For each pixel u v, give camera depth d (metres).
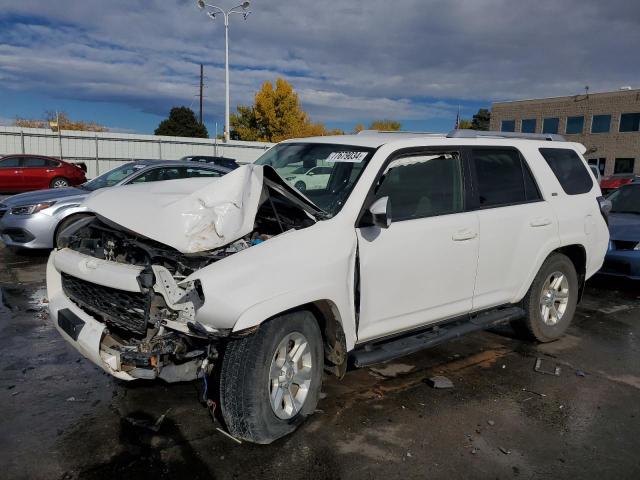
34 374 4.29
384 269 3.75
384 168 3.93
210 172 9.86
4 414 3.63
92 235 4.09
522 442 3.53
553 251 5.25
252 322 2.97
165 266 3.37
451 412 3.89
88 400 3.87
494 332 5.79
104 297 3.52
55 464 3.08
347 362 3.69
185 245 3.27
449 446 3.44
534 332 5.21
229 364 3.18
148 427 3.50
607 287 7.97
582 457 3.38
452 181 4.38
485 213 4.49
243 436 3.24
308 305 3.49
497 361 4.93
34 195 8.69
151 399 3.91
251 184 3.45
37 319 5.66
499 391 4.28
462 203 4.39
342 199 3.74
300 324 3.36
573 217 5.28
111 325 3.50
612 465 3.30
